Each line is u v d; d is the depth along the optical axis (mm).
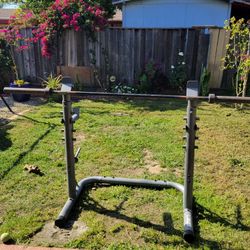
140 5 8977
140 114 5152
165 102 5984
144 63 7086
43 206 2521
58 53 7266
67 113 2305
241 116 5000
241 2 8398
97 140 3949
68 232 2213
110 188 2803
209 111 5285
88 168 3195
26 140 3918
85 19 6746
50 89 2275
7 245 2062
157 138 4027
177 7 8719
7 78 7586
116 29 6941
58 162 3316
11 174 3033
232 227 2262
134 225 2279
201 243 2092
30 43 7359
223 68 6043
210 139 3988
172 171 3158
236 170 3168
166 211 2451
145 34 6887
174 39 6832
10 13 15320
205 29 6590
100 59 7188
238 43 5785
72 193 2510
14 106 5738
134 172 3131
